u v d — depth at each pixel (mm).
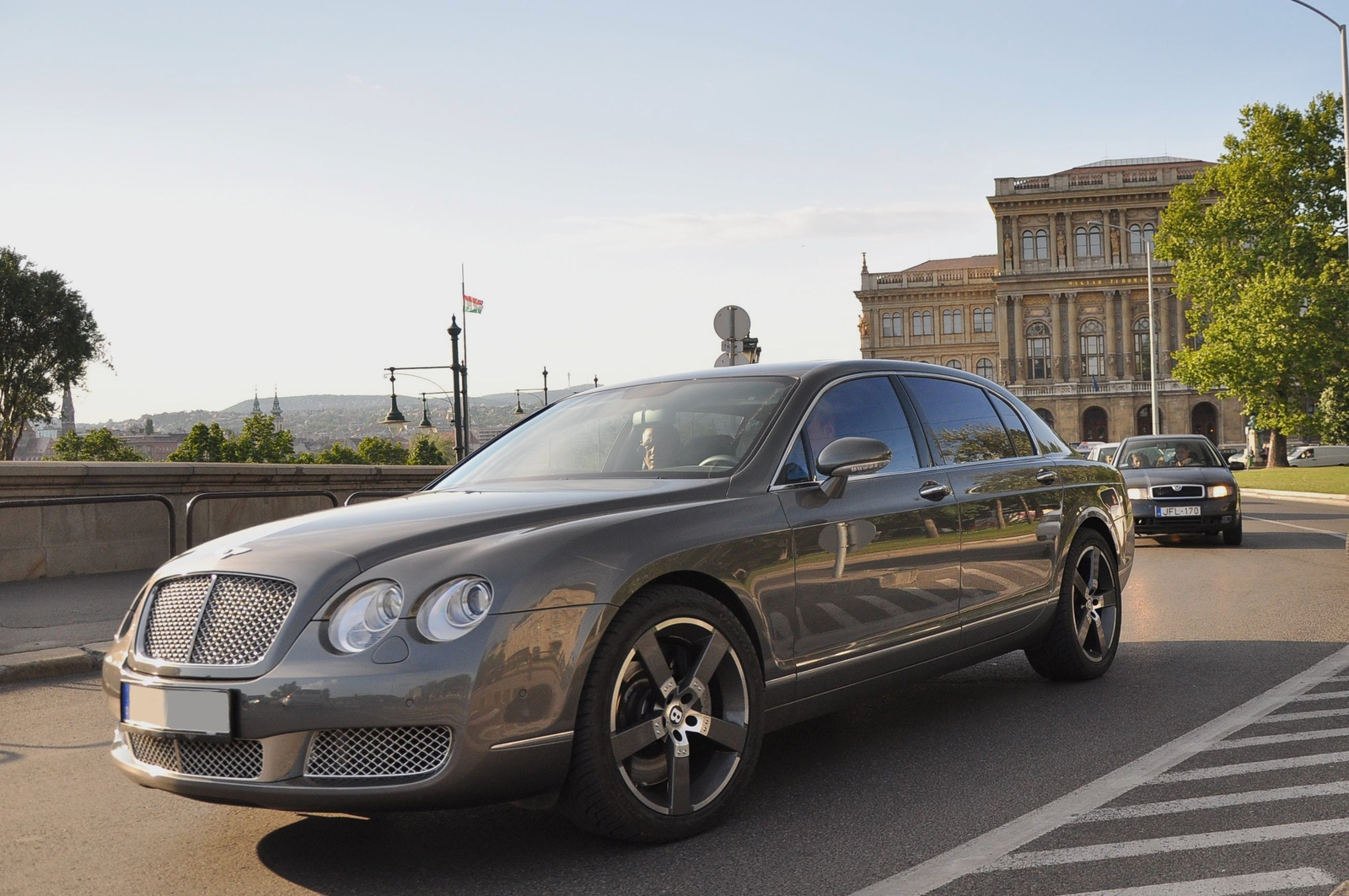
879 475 4699
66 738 5363
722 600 3930
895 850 3514
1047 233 87562
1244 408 47438
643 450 4492
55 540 11016
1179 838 3566
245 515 12711
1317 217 44969
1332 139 45281
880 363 5156
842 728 5180
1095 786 4168
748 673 3834
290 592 3338
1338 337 43750
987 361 99125
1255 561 12883
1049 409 86812
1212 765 4410
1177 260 49625
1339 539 15688
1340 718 5160
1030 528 5523
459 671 3195
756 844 3592
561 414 5121
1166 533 14727
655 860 3457
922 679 4824
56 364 52500
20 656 6980
